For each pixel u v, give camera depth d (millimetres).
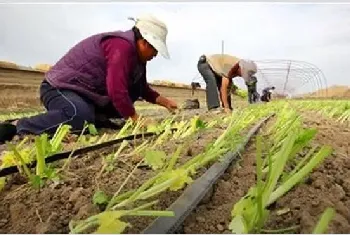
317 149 3771
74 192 2396
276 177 1943
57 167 3219
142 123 5168
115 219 1715
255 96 16531
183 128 5238
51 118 5508
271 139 4172
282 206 2172
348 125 7293
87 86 5691
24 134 5500
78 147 4047
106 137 4770
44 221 2123
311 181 2590
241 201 1890
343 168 3104
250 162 3320
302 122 6551
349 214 2098
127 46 5410
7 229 2090
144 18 5570
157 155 2926
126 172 2998
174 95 33531
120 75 5324
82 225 1781
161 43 5406
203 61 11281
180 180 2191
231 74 10359
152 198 2359
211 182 2500
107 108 6215
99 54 5633
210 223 2029
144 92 6562
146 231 1774
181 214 1987
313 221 1940
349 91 49438
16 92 19875
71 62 5719
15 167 2951
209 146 3158
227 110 10125
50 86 5691
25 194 2531
